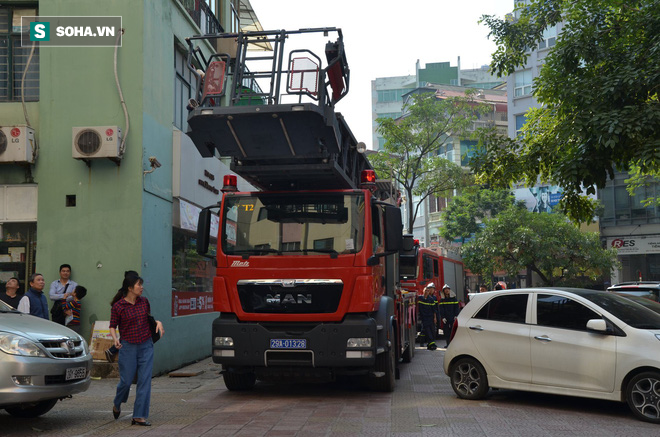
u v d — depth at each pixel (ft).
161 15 46.68
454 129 119.75
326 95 31.78
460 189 122.01
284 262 32.22
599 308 27.96
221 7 66.85
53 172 42.37
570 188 48.14
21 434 23.61
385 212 32.68
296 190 33.94
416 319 57.36
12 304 36.11
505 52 63.36
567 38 53.52
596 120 44.62
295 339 31.50
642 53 48.42
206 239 33.91
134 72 42.70
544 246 119.34
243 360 31.86
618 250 141.38
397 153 123.85
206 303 56.39
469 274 174.81
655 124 43.39
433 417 26.63
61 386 24.66
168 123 47.65
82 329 41.29
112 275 41.55
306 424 25.25
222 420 26.30
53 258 41.86
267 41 32.37
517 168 58.03
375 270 33.12
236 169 33.04
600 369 26.99
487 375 30.71
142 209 42.01
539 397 31.94
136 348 26.11
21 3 43.88
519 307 30.35
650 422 25.39
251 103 32.24
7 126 41.14
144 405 25.50
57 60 43.04
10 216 42.39
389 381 34.19
